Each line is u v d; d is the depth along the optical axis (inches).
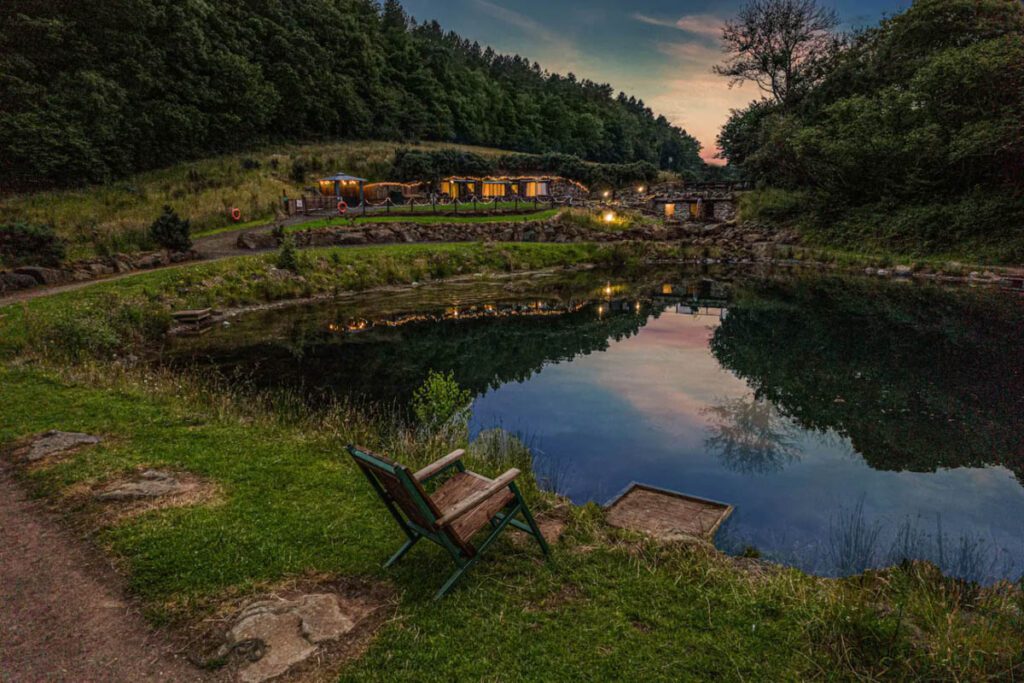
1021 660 132.4
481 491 157.5
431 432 329.7
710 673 130.9
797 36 2274.9
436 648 137.9
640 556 189.9
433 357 641.0
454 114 4552.2
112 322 639.8
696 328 821.2
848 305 955.3
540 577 171.9
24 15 1857.8
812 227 1734.7
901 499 293.0
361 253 1226.0
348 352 650.8
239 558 179.9
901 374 558.6
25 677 129.4
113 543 188.5
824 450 365.4
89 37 2111.2
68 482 237.0
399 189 2251.5
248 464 263.0
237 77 2706.7
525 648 138.2
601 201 2384.4
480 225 1616.6
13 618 151.6
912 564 199.9
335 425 333.7
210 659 134.8
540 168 2994.6
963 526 262.5
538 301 1035.9
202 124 2506.2
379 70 4131.4
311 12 3602.4
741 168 2581.2
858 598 159.2
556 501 246.4
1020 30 1446.9
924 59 1630.2
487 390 514.3
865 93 1870.1
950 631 141.3
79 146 1813.5
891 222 1512.1
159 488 232.8
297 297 998.4
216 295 888.3
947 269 1198.9
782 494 299.3
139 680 128.6
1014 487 310.5
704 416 437.7
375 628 147.2
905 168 1526.8
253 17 3093.0
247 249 1222.3
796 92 2282.2
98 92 1966.0
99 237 1078.4
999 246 1253.7
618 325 844.6
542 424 418.0
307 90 3275.1
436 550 186.1
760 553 233.1
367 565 177.2
